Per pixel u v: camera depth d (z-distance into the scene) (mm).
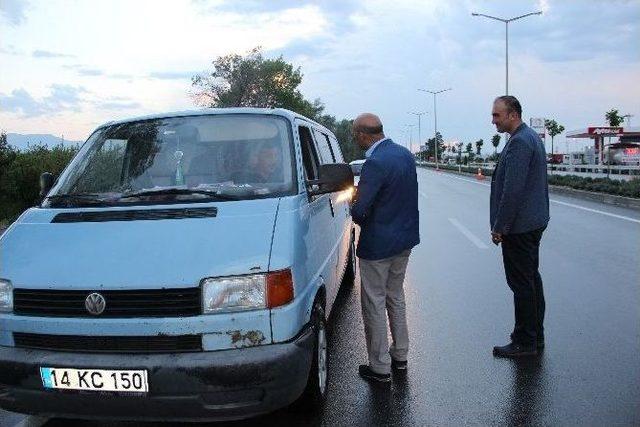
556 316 5723
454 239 10719
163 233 3285
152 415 3018
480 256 9023
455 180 35219
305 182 3990
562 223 12633
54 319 3111
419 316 5832
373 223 4145
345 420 3650
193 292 3043
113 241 3283
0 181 13156
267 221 3359
